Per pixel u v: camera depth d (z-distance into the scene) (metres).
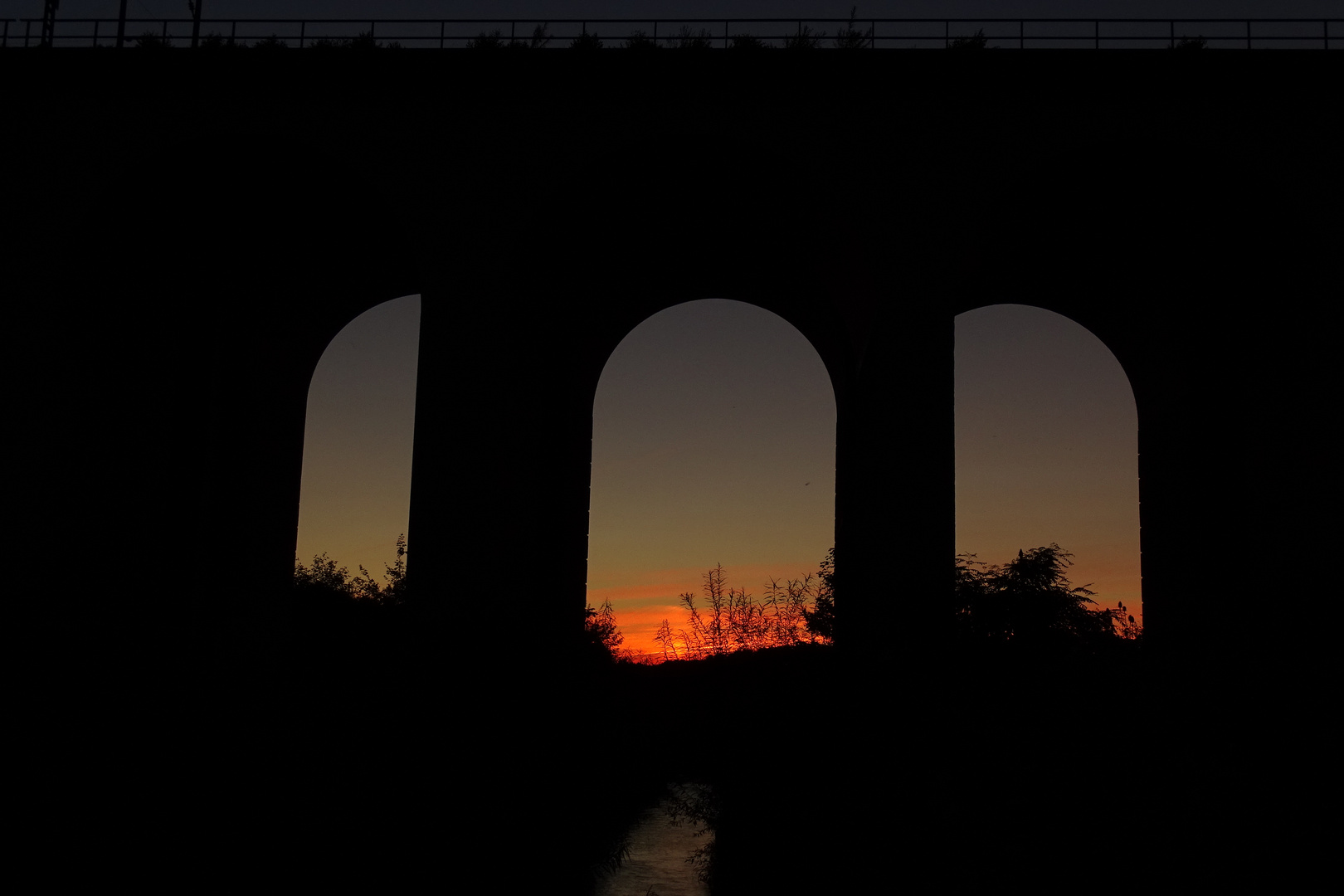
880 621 9.52
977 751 7.22
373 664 11.34
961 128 12.73
